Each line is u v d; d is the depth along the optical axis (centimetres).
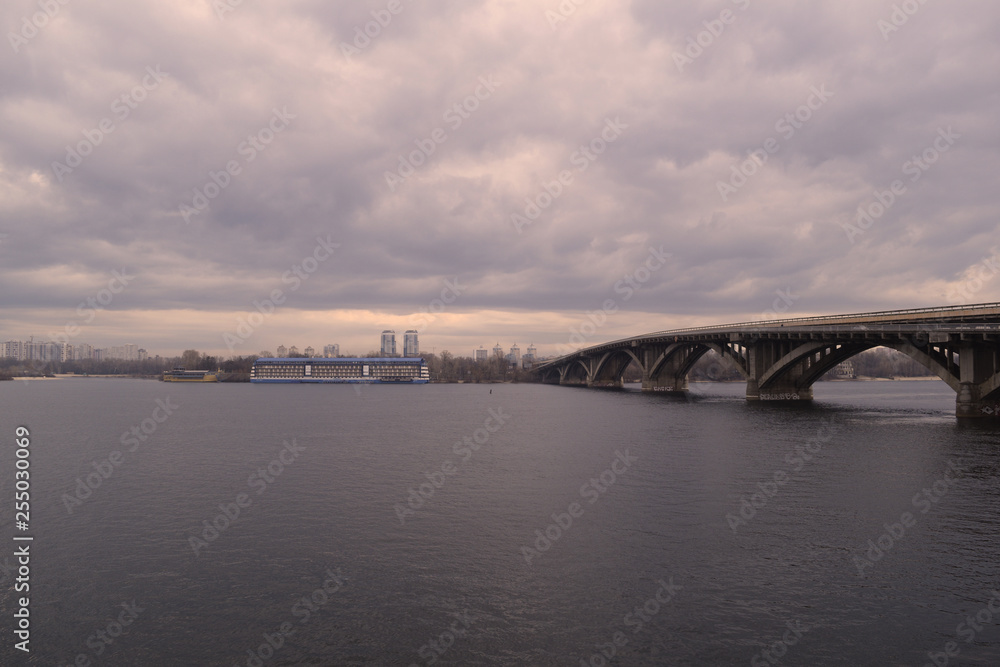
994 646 1622
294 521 2791
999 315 5162
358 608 1869
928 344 5922
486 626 1748
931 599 1895
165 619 1820
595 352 17975
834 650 1605
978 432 5266
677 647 1623
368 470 4022
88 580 2122
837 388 18138
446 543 2444
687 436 5472
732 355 9994
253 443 5512
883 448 4547
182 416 8706
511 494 3256
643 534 2528
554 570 2147
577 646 1633
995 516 2734
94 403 12225
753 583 2022
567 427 6525
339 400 13188
